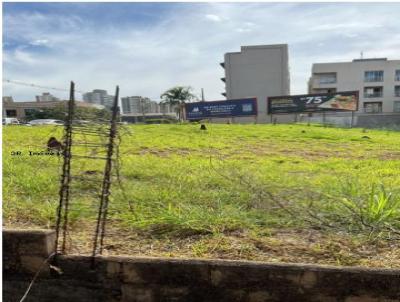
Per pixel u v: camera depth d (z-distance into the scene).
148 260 3.06
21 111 23.67
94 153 5.14
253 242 3.49
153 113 50.94
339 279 2.87
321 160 9.12
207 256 3.26
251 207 4.36
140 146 10.98
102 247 3.34
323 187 5.18
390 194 4.16
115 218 4.05
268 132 18.45
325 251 3.31
